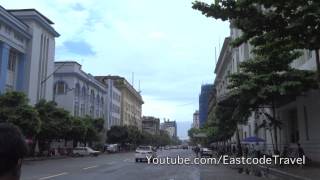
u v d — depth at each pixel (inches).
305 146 1364.4
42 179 901.2
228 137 2758.4
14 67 2224.4
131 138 4274.1
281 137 1699.1
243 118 1368.1
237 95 1243.8
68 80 3137.3
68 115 2256.4
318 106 1216.2
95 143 3437.5
